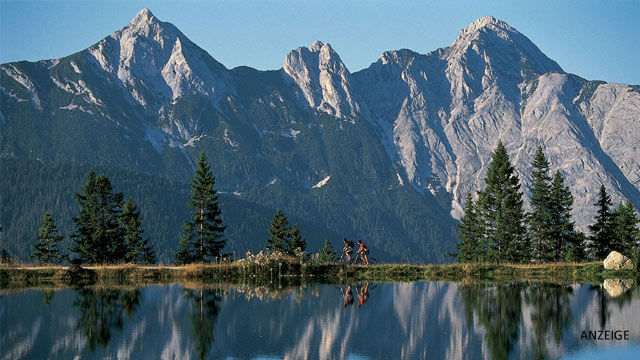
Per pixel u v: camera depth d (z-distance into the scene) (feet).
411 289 193.57
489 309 157.48
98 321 140.36
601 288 199.72
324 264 238.68
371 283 210.79
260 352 114.42
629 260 246.47
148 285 203.00
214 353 113.39
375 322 140.67
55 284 207.21
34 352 113.80
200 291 185.98
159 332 129.59
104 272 225.56
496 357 111.86
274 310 153.17
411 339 124.88
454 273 240.32
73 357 110.42
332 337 126.00
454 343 121.90
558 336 127.85
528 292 188.03
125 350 115.34
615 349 117.60
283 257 242.37
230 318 143.84
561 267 248.11
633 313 153.28
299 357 111.14
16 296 176.14
